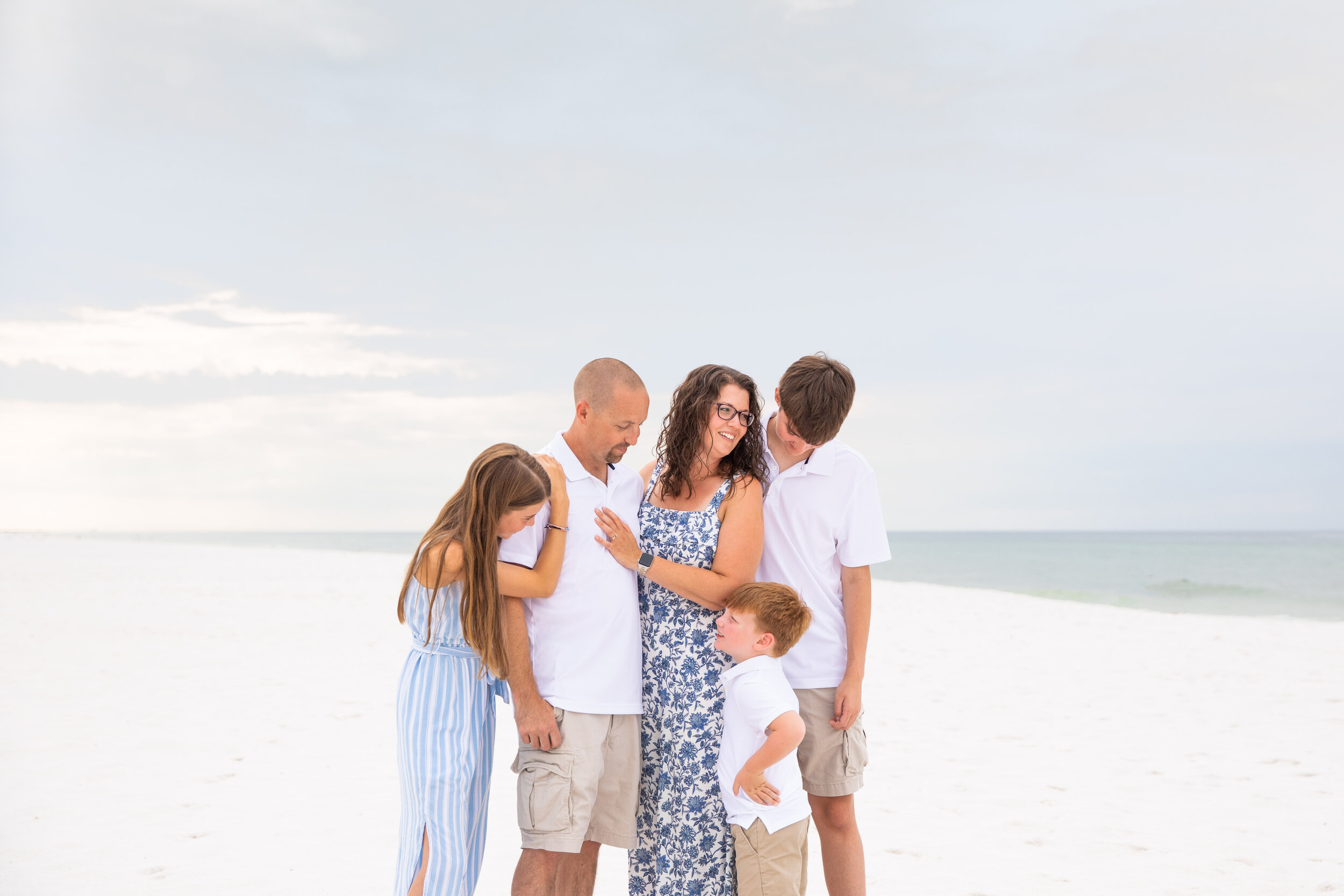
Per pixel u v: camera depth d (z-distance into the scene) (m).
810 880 4.08
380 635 11.80
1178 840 4.60
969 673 10.02
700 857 2.65
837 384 2.67
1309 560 41.62
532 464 2.54
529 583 2.54
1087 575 34.34
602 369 2.62
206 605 14.76
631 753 2.65
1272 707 8.13
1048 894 3.83
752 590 2.58
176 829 4.55
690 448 2.69
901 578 33.47
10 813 4.78
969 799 5.39
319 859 4.13
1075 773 6.00
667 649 2.69
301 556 31.11
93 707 7.49
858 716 2.86
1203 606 21.03
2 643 10.60
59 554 28.22
